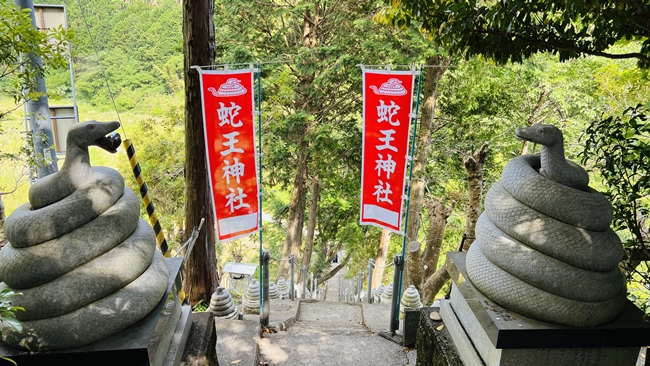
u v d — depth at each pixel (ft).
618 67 28.30
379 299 31.22
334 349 18.95
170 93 56.39
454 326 13.08
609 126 13.03
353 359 18.25
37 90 20.58
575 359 10.52
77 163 10.26
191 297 24.58
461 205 43.70
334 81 40.42
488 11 12.65
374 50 35.12
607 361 10.62
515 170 11.08
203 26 21.27
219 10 40.68
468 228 24.95
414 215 40.70
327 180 44.83
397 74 18.45
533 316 10.33
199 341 12.94
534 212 10.52
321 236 56.75
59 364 9.39
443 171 44.45
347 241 48.57
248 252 59.00
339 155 43.57
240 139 19.22
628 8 11.91
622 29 12.48
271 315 22.91
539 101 40.73
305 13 41.09
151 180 42.27
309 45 40.52
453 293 13.52
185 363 12.00
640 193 14.70
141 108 52.85
